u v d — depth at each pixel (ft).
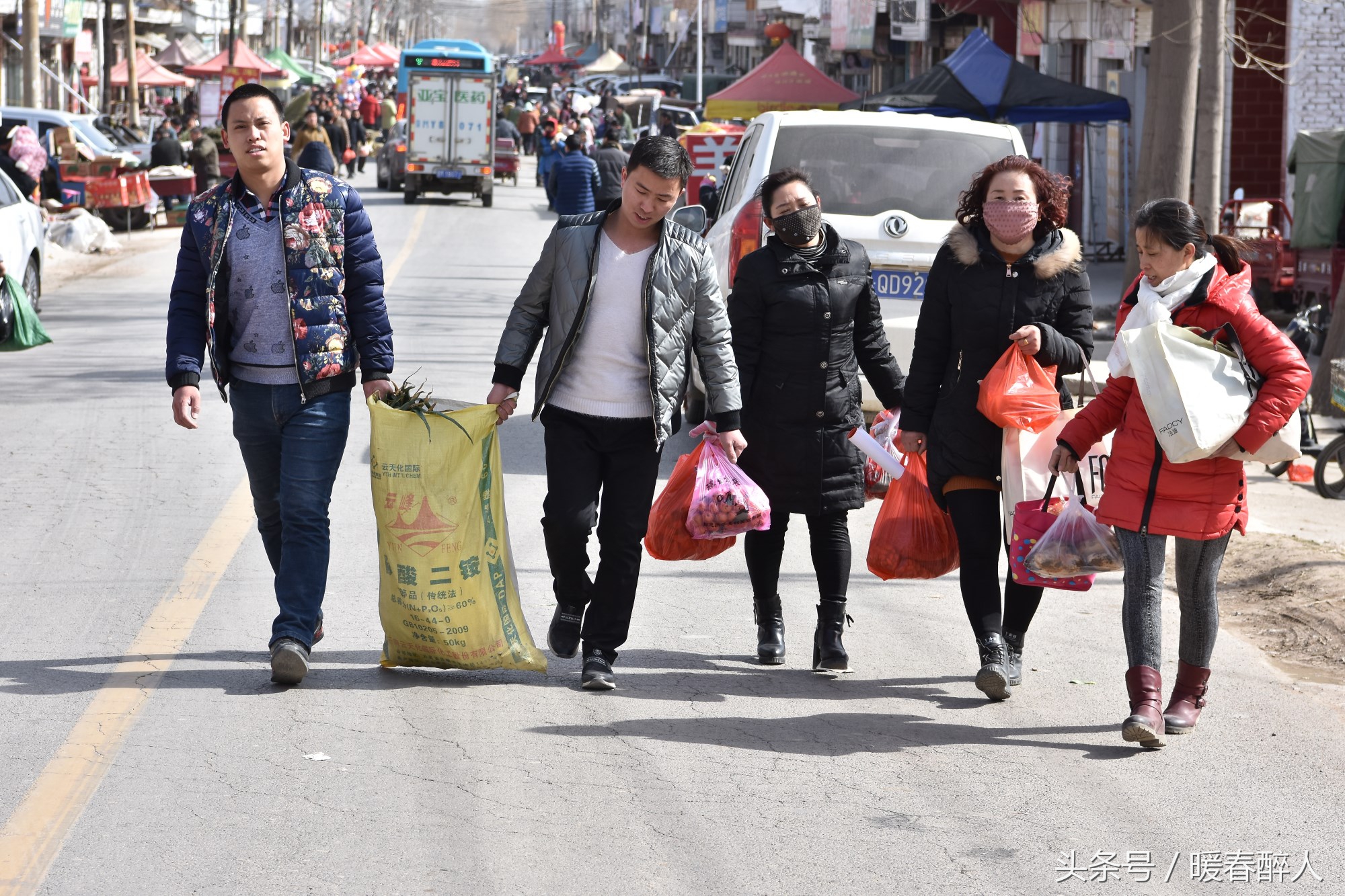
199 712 33.09
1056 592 45.70
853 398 37.40
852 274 37.11
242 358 34.94
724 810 28.63
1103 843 27.58
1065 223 35.70
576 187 146.20
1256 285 112.16
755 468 37.04
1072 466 33.37
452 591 34.78
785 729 33.24
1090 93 117.91
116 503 53.11
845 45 267.59
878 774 30.73
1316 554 49.78
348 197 35.27
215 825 27.35
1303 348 82.84
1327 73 125.39
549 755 31.22
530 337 35.60
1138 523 32.07
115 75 319.88
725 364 35.42
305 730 32.14
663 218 35.04
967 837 27.68
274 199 34.65
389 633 35.60
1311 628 42.37
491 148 226.79
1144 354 31.14
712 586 45.96
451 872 25.71
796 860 26.55
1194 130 101.09
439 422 34.68
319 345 34.55
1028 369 34.32
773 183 36.76
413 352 90.27
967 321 35.06
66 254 149.79
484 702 34.40
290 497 34.96
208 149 185.26
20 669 35.65
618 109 294.46
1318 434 75.56
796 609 43.65
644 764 30.86
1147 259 32.35
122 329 101.09
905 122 62.85
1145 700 32.17
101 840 26.61
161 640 38.22
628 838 27.27
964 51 121.80
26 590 42.45
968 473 35.29
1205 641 33.45
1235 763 31.71
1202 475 31.76
